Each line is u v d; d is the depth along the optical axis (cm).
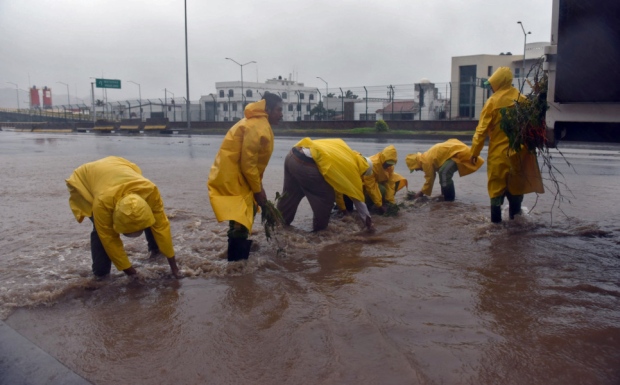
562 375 299
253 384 298
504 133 625
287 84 8062
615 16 459
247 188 520
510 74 627
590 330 355
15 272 506
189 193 962
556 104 507
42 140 3275
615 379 295
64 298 442
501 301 409
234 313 397
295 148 643
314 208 635
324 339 348
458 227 658
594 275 470
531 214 723
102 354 341
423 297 418
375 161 743
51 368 321
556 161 1462
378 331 355
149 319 393
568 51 486
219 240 614
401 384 292
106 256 486
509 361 315
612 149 1986
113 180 470
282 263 527
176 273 488
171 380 307
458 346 335
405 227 665
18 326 387
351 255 547
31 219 748
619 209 751
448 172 830
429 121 3412
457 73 4781
